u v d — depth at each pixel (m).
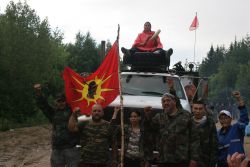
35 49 35.44
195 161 7.48
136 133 8.60
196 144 7.52
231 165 3.57
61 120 8.89
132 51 12.02
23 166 14.55
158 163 7.80
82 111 9.12
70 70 9.15
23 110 35.41
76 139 8.92
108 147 8.44
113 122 9.16
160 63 11.98
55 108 9.03
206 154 8.09
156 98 10.73
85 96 9.13
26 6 36.19
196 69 14.02
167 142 7.57
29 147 19.81
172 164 7.55
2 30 34.41
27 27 36.03
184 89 11.66
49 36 37.59
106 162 8.38
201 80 11.67
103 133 8.35
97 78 9.17
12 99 34.59
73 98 9.12
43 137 24.56
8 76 34.16
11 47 34.00
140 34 12.71
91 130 8.37
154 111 9.86
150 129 8.43
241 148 8.24
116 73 9.10
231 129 8.32
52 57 38.25
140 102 10.09
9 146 19.80
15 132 26.30
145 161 8.45
